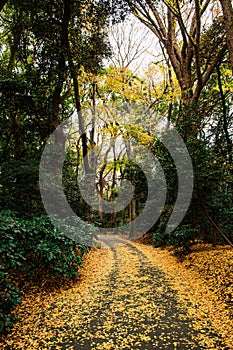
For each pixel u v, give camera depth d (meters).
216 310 4.30
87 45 9.67
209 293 5.10
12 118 8.40
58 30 9.09
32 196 6.97
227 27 5.71
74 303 4.84
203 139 8.11
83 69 10.89
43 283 5.56
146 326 3.81
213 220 7.83
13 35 10.08
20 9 8.80
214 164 7.35
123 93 13.20
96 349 3.21
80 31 9.69
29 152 8.71
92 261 8.91
